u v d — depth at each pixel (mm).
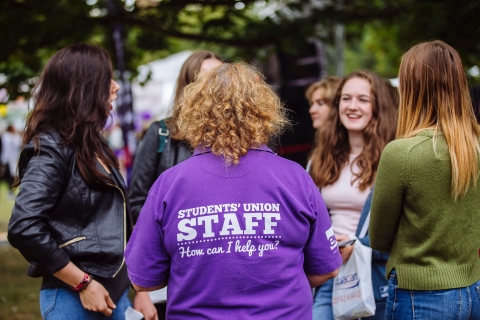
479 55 5348
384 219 1974
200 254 1546
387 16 6574
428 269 1880
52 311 2025
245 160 1609
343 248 2549
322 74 9109
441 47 1944
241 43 7023
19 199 1912
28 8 6090
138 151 2602
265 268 1547
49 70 2148
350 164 2842
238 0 6625
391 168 1890
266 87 1710
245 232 1548
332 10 6531
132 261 1646
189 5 6770
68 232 2023
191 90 1726
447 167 1831
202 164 1612
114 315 2137
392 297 1991
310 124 6438
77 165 2061
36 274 2096
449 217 1846
